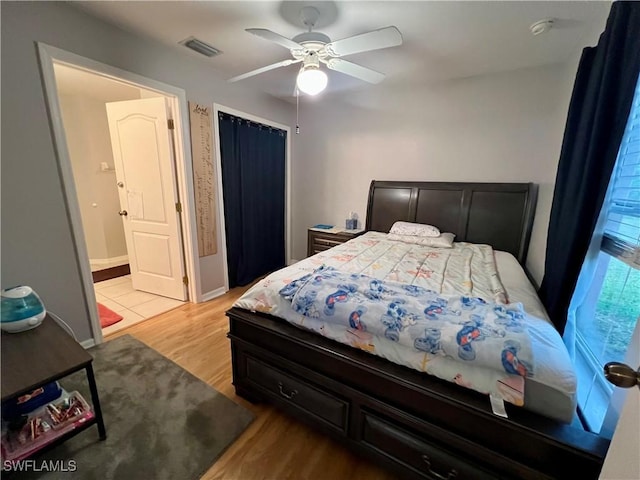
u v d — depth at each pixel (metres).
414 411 1.15
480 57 2.41
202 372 1.96
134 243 3.15
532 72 2.62
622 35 1.35
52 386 1.44
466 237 3.05
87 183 3.89
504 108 2.79
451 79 2.97
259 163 3.59
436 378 1.12
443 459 1.10
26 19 1.63
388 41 1.59
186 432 1.49
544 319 1.33
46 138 1.78
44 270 1.87
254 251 3.73
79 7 1.81
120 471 1.28
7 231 1.69
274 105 3.63
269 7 1.76
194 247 2.91
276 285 1.63
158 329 2.51
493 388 1.01
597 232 1.43
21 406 1.32
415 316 1.21
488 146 2.92
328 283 1.53
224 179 3.15
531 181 2.77
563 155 1.95
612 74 1.38
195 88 2.65
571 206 1.68
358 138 3.62
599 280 1.52
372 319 1.24
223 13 1.84
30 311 1.49
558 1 1.64
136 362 2.04
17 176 1.70
